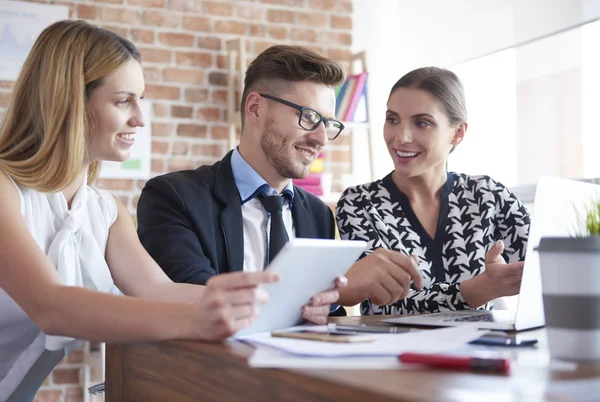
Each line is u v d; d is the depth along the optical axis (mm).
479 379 689
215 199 1776
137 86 1402
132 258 1503
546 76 3148
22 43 3324
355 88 3818
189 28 3707
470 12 3504
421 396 610
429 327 1151
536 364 784
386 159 4051
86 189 1480
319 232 1923
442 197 1997
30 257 1146
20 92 1381
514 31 3275
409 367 755
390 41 3984
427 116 1923
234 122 3691
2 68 3285
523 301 1090
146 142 3564
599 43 2916
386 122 2008
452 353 850
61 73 1327
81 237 1441
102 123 1371
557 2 3068
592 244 798
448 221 1970
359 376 704
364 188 2039
